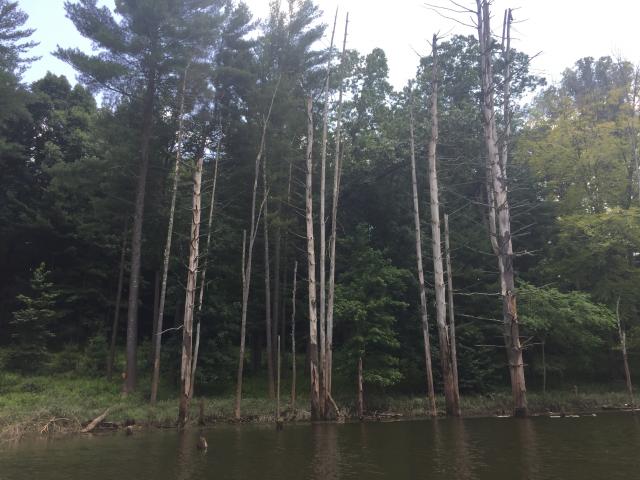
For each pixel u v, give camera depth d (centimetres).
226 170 2772
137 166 2564
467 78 3158
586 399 2256
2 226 3328
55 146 3450
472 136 2930
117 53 2394
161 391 2350
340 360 2350
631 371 2919
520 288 2458
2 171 3456
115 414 1853
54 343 3116
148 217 2694
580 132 2861
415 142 2873
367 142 2902
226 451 1138
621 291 2581
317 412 1888
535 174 2923
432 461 936
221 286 2605
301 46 2650
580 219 2631
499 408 2148
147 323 3581
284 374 2812
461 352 2447
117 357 2970
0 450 1245
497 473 805
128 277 3362
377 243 2956
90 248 3391
